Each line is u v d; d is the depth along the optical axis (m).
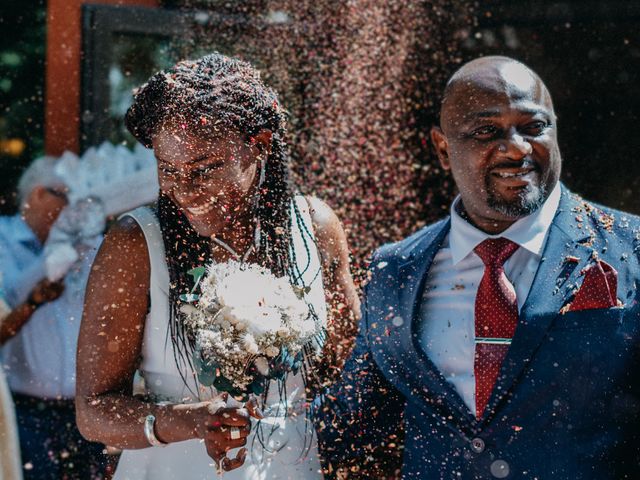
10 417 3.68
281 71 5.54
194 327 2.61
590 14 5.86
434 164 5.78
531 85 2.62
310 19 5.51
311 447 2.83
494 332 2.60
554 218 2.65
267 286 2.63
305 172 5.62
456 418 2.61
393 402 2.83
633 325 2.48
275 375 2.61
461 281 2.70
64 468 4.52
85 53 5.27
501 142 2.56
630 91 5.90
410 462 2.70
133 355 2.70
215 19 5.41
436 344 2.70
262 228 2.82
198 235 2.73
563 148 6.07
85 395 2.66
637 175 5.94
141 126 2.66
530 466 2.52
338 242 2.98
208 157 2.58
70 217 4.68
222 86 2.62
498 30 5.93
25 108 5.84
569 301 2.52
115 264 2.67
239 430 2.51
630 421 2.49
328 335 2.88
